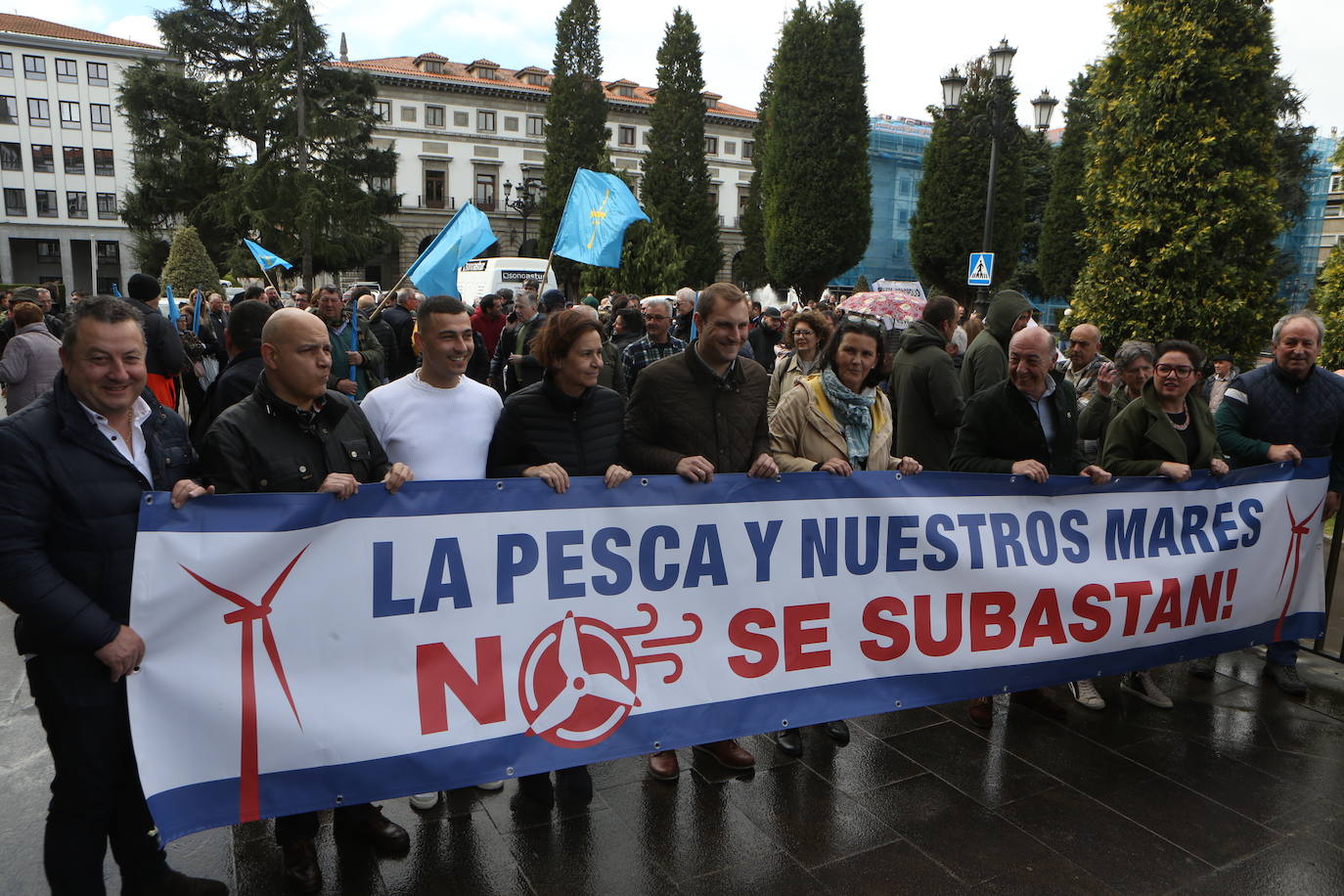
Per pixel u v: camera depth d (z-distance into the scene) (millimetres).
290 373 2355
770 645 2957
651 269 25375
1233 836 2816
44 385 6121
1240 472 3771
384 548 2410
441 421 2883
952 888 2518
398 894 2443
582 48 42281
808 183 27594
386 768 2393
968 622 3283
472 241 5855
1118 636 3564
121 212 36781
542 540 2621
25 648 2051
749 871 2582
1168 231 9531
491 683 2545
